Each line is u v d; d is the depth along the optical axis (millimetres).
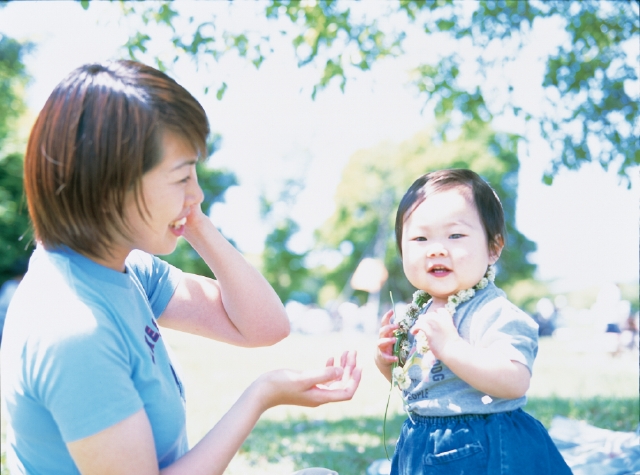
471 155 29641
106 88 1466
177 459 1593
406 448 1973
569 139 6520
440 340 1832
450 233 2029
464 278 2006
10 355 1465
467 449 1817
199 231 1981
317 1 6207
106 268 1598
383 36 6695
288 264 38906
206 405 5879
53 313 1435
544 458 1845
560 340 18781
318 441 4406
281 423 5086
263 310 2049
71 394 1369
